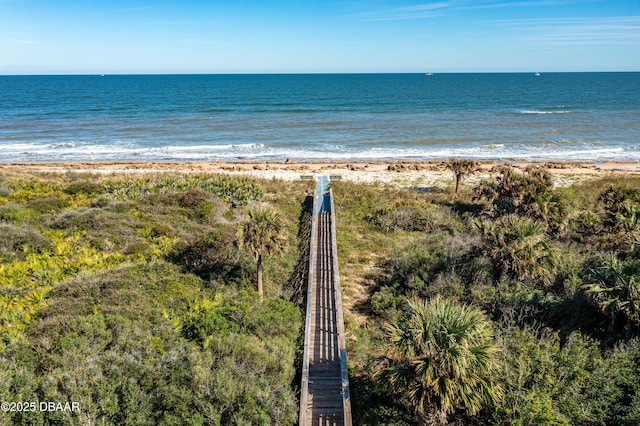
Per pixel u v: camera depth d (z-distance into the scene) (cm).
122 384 930
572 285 1378
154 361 1020
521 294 1394
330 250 2114
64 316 1211
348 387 1078
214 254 1806
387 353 938
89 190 2898
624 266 1175
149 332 1162
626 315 1099
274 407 964
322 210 2780
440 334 854
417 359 855
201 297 1489
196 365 1002
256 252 1562
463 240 1892
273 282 1780
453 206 2836
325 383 1156
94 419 845
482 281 1555
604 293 1141
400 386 892
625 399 912
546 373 949
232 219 2475
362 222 2664
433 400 845
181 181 3005
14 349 1033
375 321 1561
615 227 1772
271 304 1443
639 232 1559
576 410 866
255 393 970
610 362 977
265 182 3428
